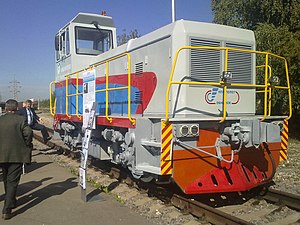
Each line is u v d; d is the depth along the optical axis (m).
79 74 9.29
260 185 6.32
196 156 5.36
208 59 5.99
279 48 15.12
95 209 5.56
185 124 5.17
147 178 6.08
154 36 6.53
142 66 6.89
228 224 4.55
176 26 5.93
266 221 5.04
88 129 6.24
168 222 4.93
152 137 5.63
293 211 5.43
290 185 7.20
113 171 8.27
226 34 6.18
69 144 10.40
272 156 6.11
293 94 15.16
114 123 6.75
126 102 7.47
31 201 6.01
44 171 8.83
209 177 5.46
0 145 5.23
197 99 5.90
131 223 4.91
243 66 6.32
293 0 16.58
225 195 6.41
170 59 5.98
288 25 17.38
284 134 6.26
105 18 10.37
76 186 7.13
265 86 6.11
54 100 11.84
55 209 5.56
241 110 6.31
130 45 7.49
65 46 10.23
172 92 5.85
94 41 10.10
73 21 9.77
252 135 5.48
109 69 8.37
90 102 6.38
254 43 6.45
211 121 5.45
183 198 5.54
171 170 5.16
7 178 5.28
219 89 6.08
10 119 5.38
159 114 6.27
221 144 5.60
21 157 5.31
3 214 5.12
